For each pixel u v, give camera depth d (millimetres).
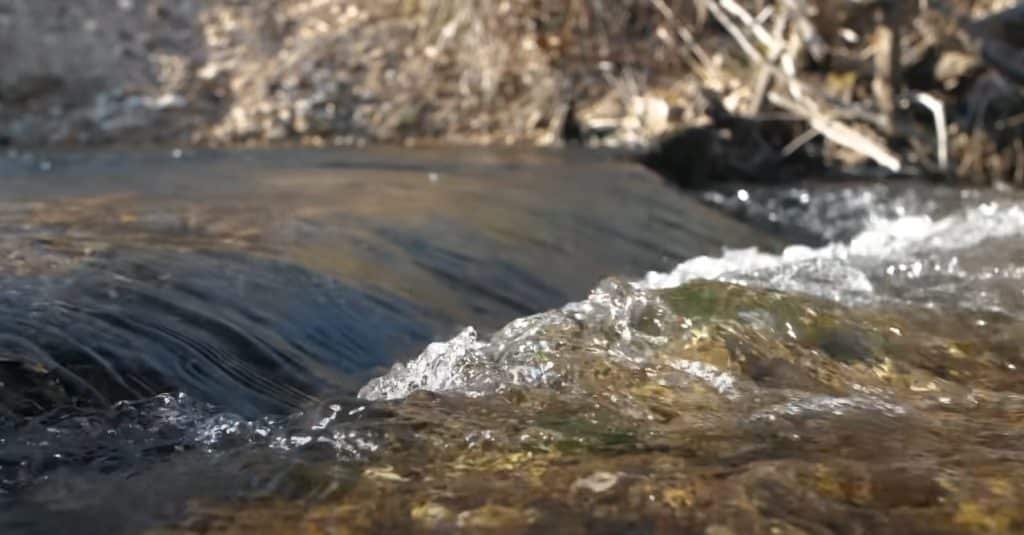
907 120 4297
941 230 3072
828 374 1986
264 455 1718
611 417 1811
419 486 1576
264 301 2191
